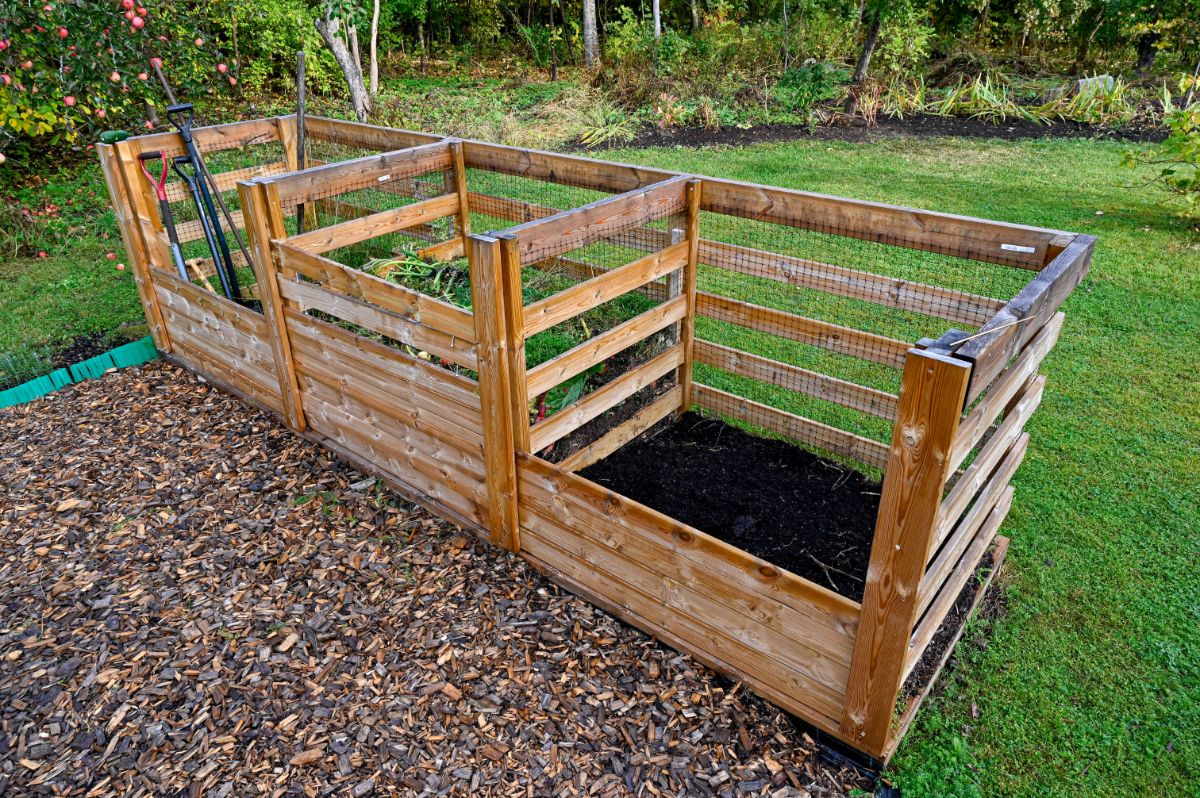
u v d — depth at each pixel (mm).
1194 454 3818
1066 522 3406
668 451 3857
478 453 3076
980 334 1851
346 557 3203
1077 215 6906
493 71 15195
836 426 3998
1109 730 2510
